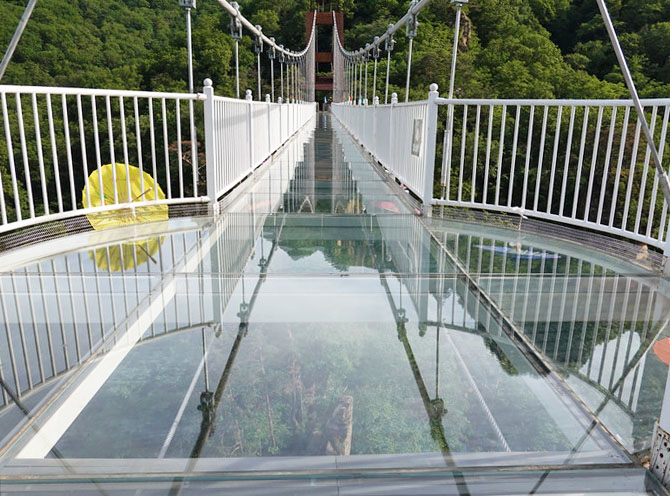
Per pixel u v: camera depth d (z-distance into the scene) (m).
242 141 4.08
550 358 1.36
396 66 31.95
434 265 2.17
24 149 2.24
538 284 1.94
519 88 31.56
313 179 4.89
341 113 17.14
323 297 1.79
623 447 1.00
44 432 1.03
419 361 1.32
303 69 20.14
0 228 2.17
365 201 3.73
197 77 26.34
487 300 1.78
